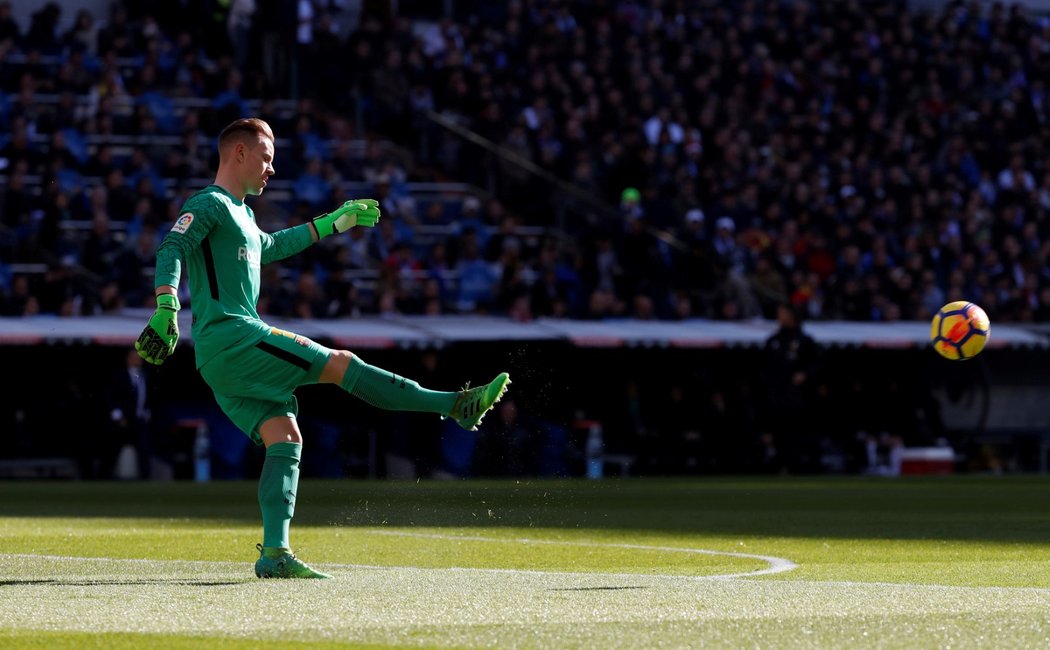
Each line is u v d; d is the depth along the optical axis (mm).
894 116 97312
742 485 53344
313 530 28891
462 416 18828
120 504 39500
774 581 17625
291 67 82938
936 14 107562
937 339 24750
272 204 75188
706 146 87125
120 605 14766
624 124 85500
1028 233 88375
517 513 35406
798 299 75062
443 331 64250
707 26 95062
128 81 78875
